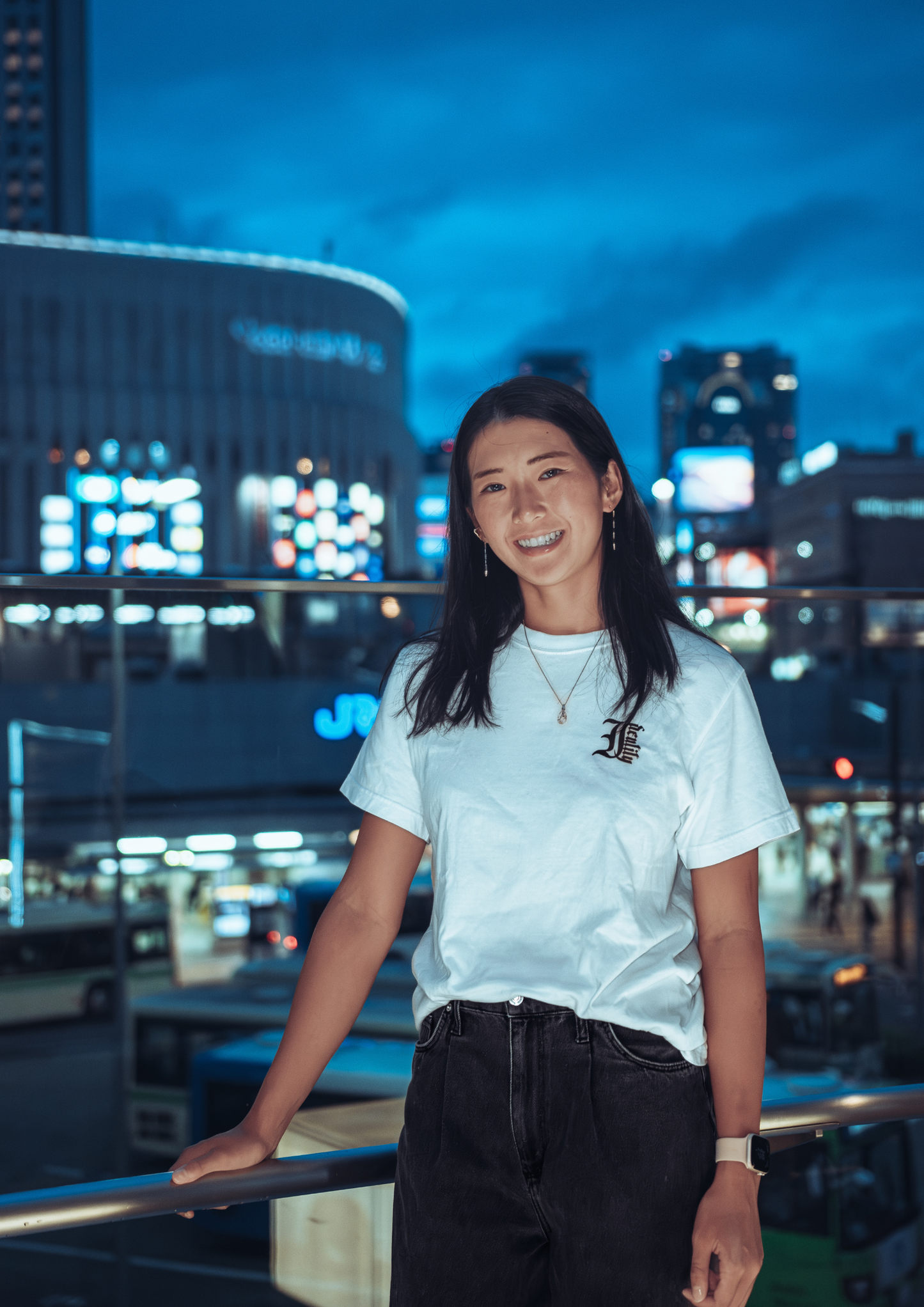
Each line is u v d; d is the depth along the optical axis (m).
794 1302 2.84
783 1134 1.73
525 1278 1.39
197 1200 1.49
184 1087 9.17
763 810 1.40
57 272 74.00
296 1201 1.91
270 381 78.81
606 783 1.39
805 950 11.88
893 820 11.29
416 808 1.53
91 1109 11.66
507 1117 1.34
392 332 87.94
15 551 72.12
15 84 105.75
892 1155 3.37
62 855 10.52
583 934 1.37
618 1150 1.32
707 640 1.51
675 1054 1.36
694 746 1.42
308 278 80.50
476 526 1.56
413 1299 1.40
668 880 1.41
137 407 75.00
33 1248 2.22
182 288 76.62
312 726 16.50
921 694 10.78
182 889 16.23
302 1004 1.53
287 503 78.38
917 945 11.70
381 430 83.50
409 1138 1.42
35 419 72.81
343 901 1.55
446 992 1.39
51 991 12.67
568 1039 1.34
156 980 11.28
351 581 2.46
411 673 1.56
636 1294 1.32
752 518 89.38
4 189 105.19
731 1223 1.28
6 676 4.96
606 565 1.52
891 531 62.47
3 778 9.54
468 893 1.41
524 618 1.56
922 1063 11.62
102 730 8.95
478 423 1.52
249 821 16.44
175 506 74.94
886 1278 3.82
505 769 1.43
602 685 1.45
